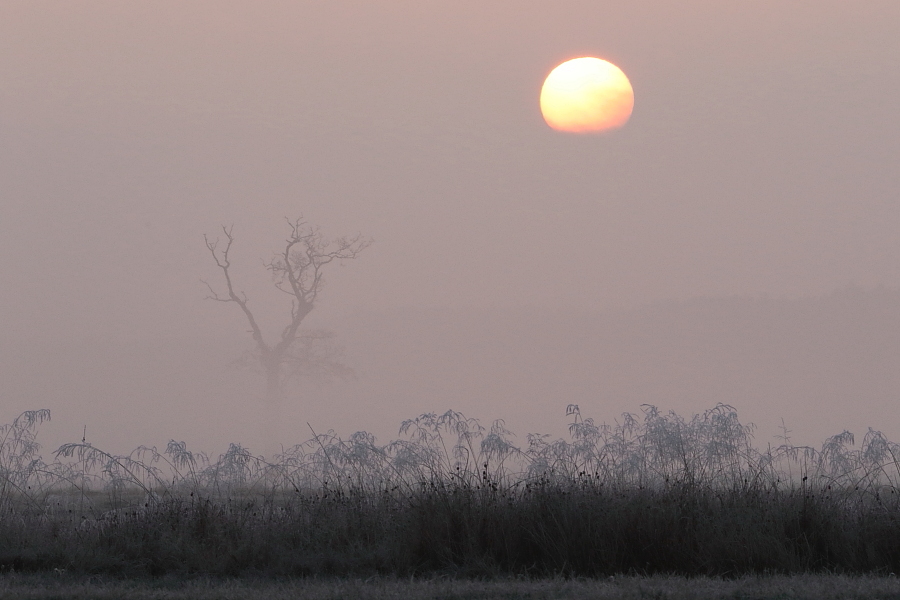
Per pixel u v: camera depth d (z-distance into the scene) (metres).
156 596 42.19
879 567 49.16
